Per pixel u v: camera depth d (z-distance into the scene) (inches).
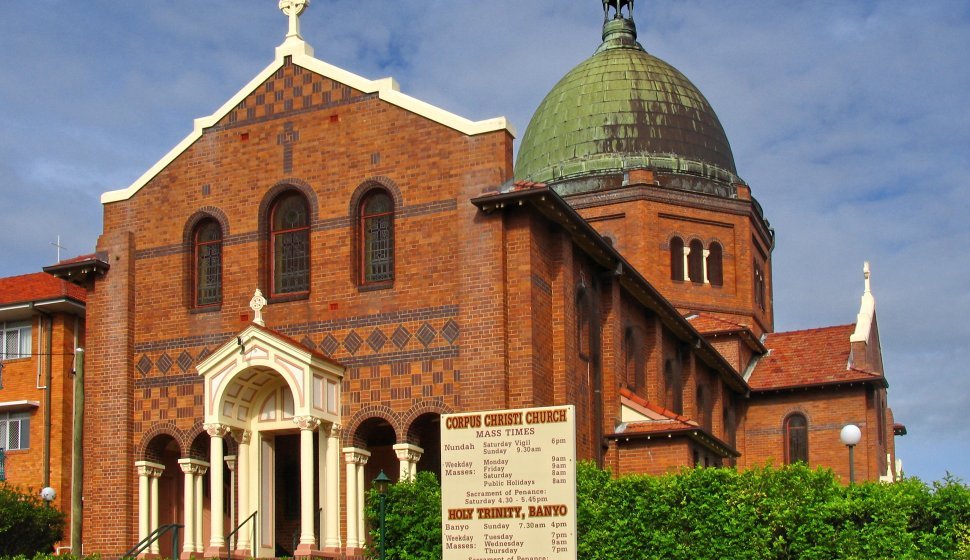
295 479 1493.6
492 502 897.5
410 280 1352.1
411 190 1369.3
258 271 1428.4
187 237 1471.5
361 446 1354.6
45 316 1820.9
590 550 1115.3
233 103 1476.4
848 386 2174.0
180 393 1433.3
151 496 1433.3
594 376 1469.0
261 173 1450.5
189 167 1486.2
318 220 1412.4
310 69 1446.9
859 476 2135.8
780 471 1119.6
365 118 1408.7
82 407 1358.3
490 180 1332.4
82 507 1449.3
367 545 1230.3
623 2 2534.5
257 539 1364.4
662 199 2225.6
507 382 1295.5
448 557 900.6
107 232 1504.7
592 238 1418.6
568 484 882.8
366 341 1362.0
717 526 1103.6
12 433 1804.9
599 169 2266.2
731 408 2194.9
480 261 1321.4
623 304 1640.0
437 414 1318.9
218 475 1339.8
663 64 2425.0
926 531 1089.4
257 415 1392.7
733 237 2287.2
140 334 1467.8
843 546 1075.3
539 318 1325.0
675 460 1441.9
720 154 2345.0
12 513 1403.8
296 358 1326.3
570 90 2391.7
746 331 2171.5
